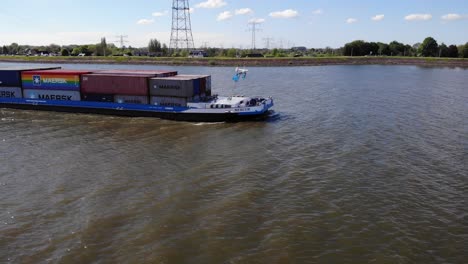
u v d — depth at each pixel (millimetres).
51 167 34250
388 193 28750
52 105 59906
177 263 20281
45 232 23281
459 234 23078
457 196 28297
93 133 46688
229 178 31531
